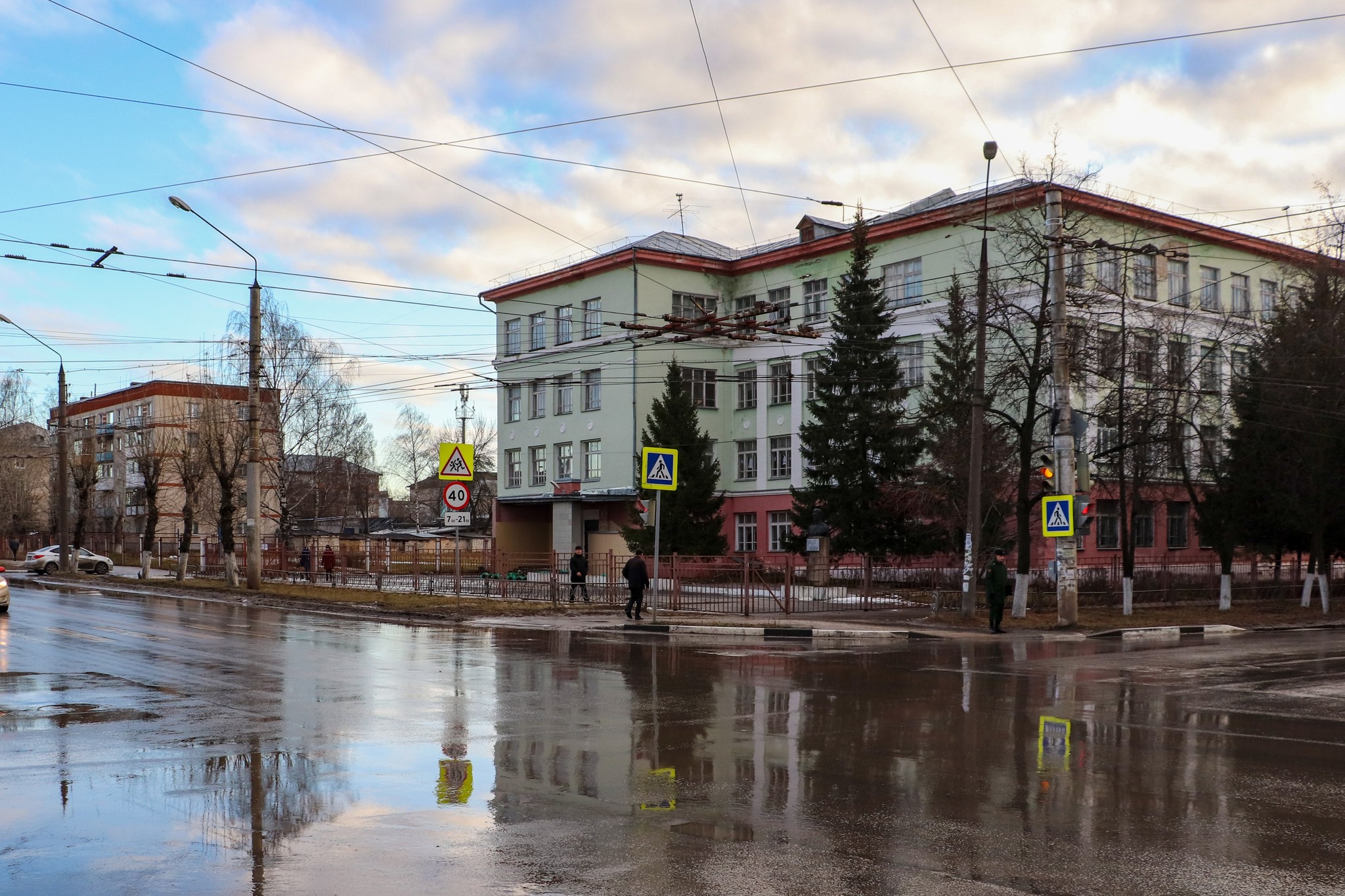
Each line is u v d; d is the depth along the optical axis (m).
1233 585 36.44
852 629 23.53
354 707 11.62
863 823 6.87
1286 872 5.88
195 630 21.64
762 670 15.74
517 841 6.45
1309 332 34.06
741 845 6.36
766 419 52.09
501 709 11.57
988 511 35.03
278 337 52.22
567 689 13.28
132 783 7.95
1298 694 13.44
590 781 8.07
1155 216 40.31
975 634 23.83
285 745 9.44
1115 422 32.25
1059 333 25.23
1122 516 30.95
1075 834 6.64
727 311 54.38
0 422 74.19
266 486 60.12
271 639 19.83
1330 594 37.88
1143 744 9.77
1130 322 38.78
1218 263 45.56
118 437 83.62
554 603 29.89
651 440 46.38
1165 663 17.22
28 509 74.50
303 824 6.83
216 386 50.41
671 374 46.72
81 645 18.44
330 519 84.19
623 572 29.12
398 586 35.50
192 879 5.72
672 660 16.97
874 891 5.54
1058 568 25.05
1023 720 11.09
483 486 107.12
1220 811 7.23
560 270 56.03
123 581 46.00
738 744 9.62
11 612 26.69
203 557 49.31
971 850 6.27
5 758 8.84
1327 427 33.53
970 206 39.00
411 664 15.91
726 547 46.69
